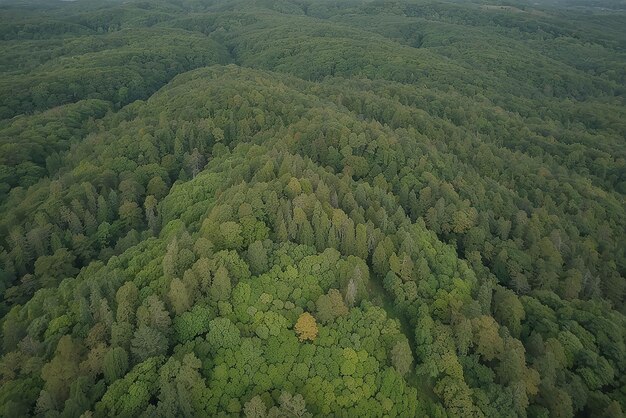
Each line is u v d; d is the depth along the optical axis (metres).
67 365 83.00
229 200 119.94
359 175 166.50
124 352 82.69
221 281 94.12
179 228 115.56
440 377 97.12
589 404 100.62
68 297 103.62
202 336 91.00
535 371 97.62
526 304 118.88
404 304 107.81
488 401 91.88
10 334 99.81
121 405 78.19
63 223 147.25
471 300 110.38
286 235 112.38
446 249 127.19
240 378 85.38
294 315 95.75
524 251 146.62
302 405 80.19
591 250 159.12
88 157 185.50
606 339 111.00
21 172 192.25
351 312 97.12
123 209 150.00
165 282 96.00
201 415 80.62
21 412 80.25
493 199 169.62
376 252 114.38
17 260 133.50
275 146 168.00
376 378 89.75
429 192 151.38
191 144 189.88
